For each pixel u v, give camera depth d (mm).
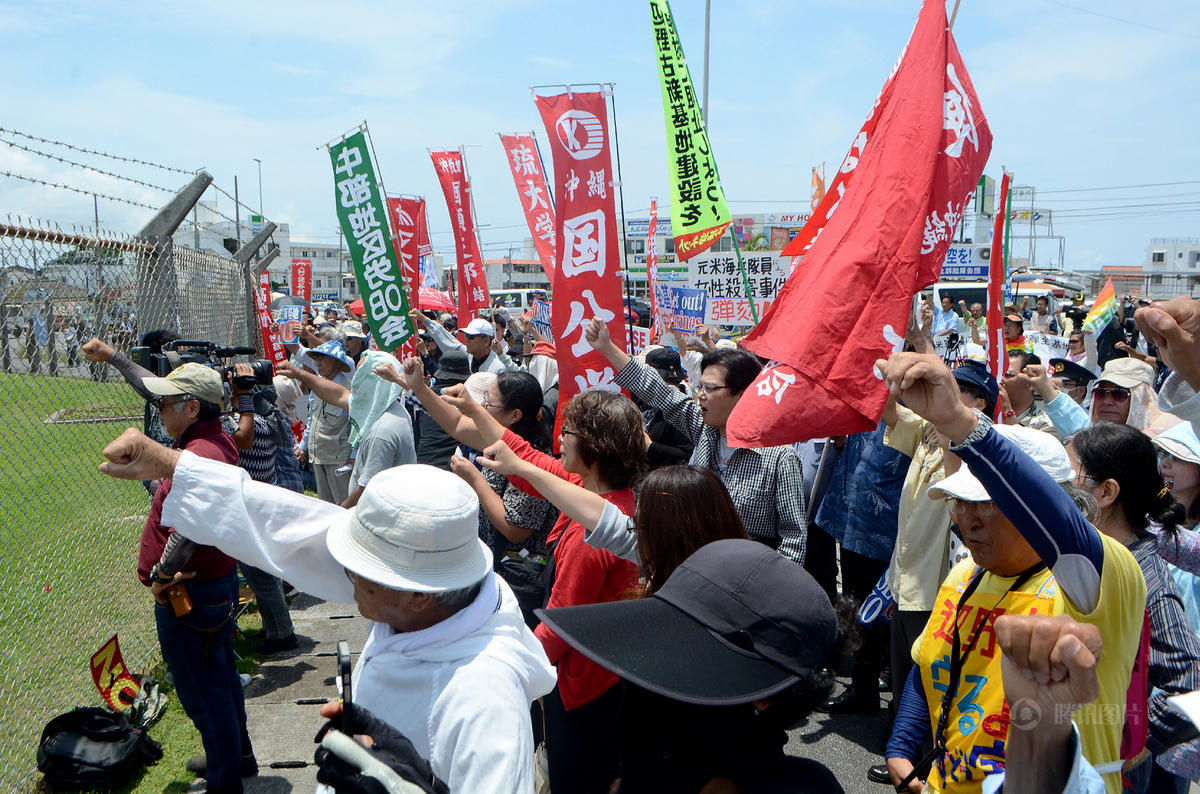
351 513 1839
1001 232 4906
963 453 1673
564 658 2715
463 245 9742
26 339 5102
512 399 4340
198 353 4555
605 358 4727
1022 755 1347
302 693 4961
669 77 6902
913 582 3816
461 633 1720
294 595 6688
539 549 3682
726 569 1481
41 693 4543
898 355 1681
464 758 1569
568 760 2730
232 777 3662
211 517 2074
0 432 6031
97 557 6402
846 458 4867
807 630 1417
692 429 4641
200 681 3580
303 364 7141
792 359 2977
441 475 1781
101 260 5059
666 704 1506
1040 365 4594
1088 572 1714
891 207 3092
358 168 6309
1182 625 2318
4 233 3799
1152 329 2162
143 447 2051
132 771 4020
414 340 6469
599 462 2984
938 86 3217
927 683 2305
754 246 37719
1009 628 1305
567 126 4730
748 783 1442
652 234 9492
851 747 4391
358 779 1389
